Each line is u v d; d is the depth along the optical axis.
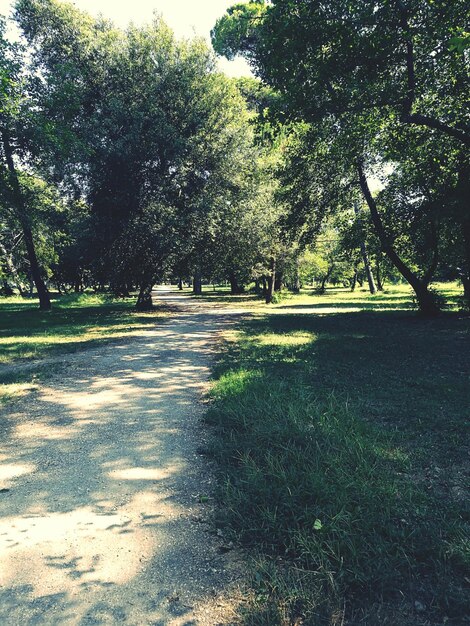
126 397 6.98
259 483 3.72
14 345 12.66
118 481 4.03
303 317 20.22
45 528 3.26
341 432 4.73
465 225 15.84
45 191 23.14
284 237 24.98
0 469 4.35
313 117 12.02
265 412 5.53
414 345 11.41
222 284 97.56
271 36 11.66
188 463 4.40
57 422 5.79
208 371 8.85
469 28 10.17
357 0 10.75
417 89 11.72
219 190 24.31
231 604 2.46
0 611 2.41
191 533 3.19
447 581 2.54
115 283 25.67
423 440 4.69
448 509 3.29
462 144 14.99
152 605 2.46
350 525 3.02
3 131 18.91
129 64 23.17
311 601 2.42
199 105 23.97
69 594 2.55
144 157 22.38
